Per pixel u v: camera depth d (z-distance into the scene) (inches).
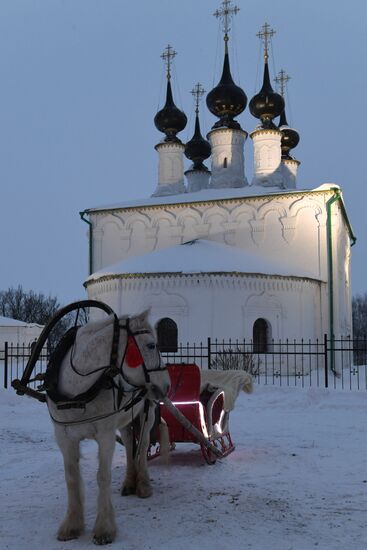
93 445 370.6
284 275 968.3
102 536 185.0
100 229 1187.9
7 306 2977.4
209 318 925.8
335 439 382.3
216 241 1102.4
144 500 235.3
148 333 197.6
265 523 203.5
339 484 258.2
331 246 1034.1
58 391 195.3
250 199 1087.6
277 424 450.3
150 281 946.7
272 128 1246.3
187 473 280.5
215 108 1280.8
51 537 191.9
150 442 283.9
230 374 323.3
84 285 1072.2
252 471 285.1
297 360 973.2
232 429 425.7
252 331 937.5
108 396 191.5
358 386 745.0
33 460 323.9
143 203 1182.9
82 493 197.2
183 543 184.4
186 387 285.1
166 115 1352.1
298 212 1058.7
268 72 1280.8
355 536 189.8
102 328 197.5
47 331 212.1
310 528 198.1
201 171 1520.7
